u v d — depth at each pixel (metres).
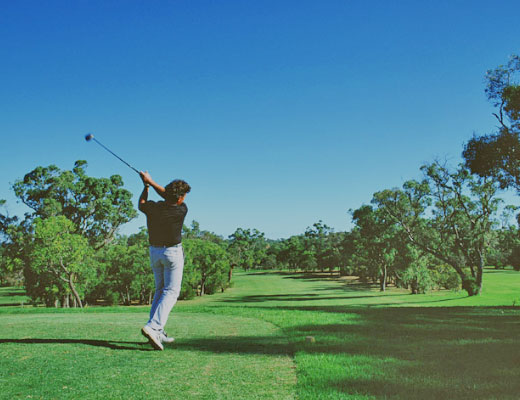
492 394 3.44
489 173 34.41
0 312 12.89
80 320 7.92
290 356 4.90
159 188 4.98
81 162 56.22
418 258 57.00
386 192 53.50
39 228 40.59
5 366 4.15
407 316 9.19
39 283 45.22
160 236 4.99
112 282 54.81
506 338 6.09
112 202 57.50
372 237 62.34
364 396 3.41
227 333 6.45
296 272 139.50
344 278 104.56
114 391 3.49
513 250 52.88
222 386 3.69
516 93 29.83
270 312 10.20
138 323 7.30
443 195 49.25
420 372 4.16
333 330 6.84
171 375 4.00
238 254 152.12
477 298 44.88
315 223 134.12
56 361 4.37
